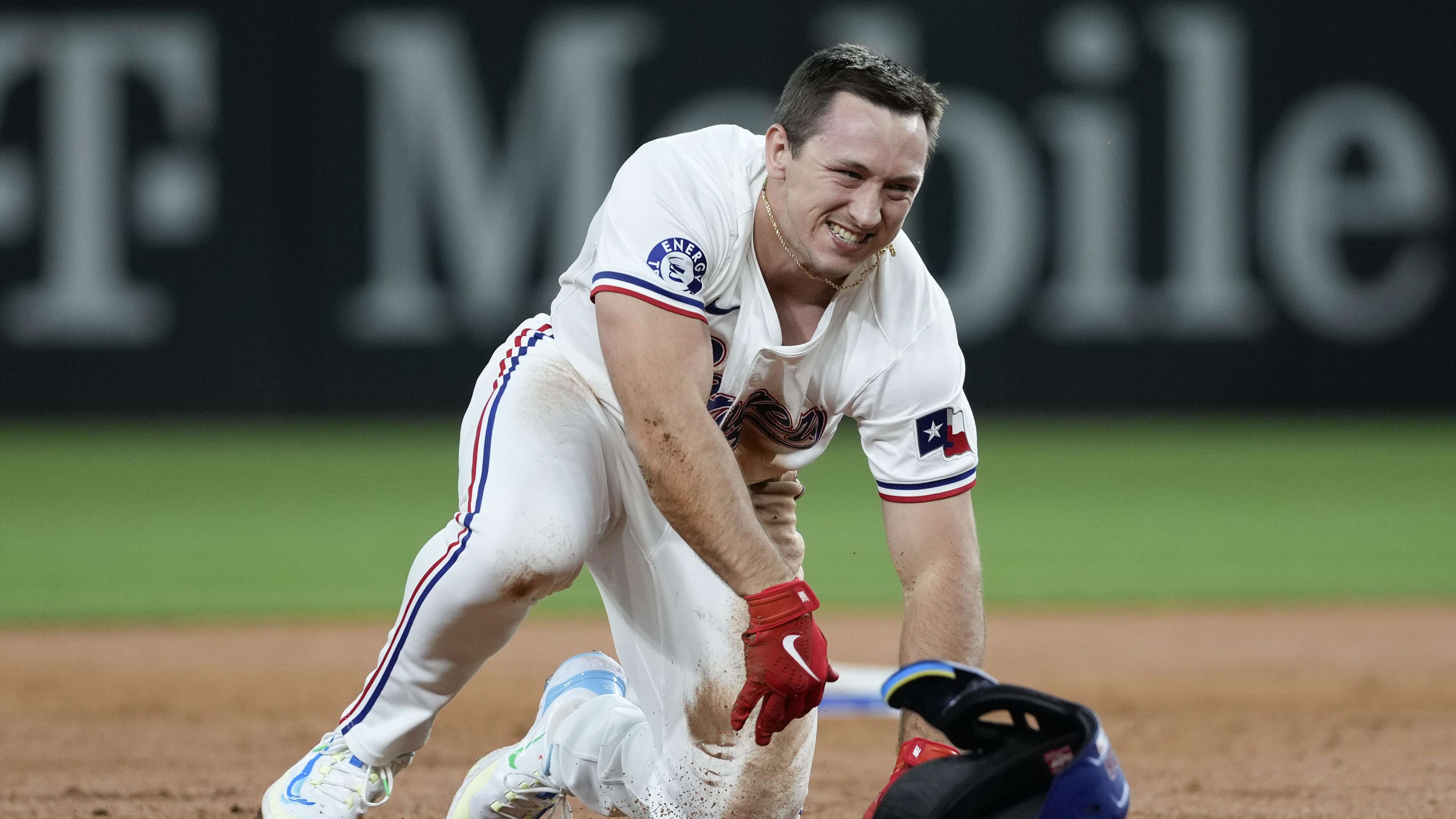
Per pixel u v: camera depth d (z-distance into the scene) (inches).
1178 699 641.0
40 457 1550.2
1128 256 1791.3
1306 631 807.7
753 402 363.3
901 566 364.5
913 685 299.4
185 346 1771.7
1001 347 1795.0
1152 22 1770.4
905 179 318.0
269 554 1026.7
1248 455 1581.0
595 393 352.5
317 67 1740.9
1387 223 1798.7
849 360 354.9
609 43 1745.8
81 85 1724.9
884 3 1768.0
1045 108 1772.9
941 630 352.5
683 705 355.9
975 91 1770.4
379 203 1755.7
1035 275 1790.1
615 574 365.1
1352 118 1786.4
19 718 592.1
